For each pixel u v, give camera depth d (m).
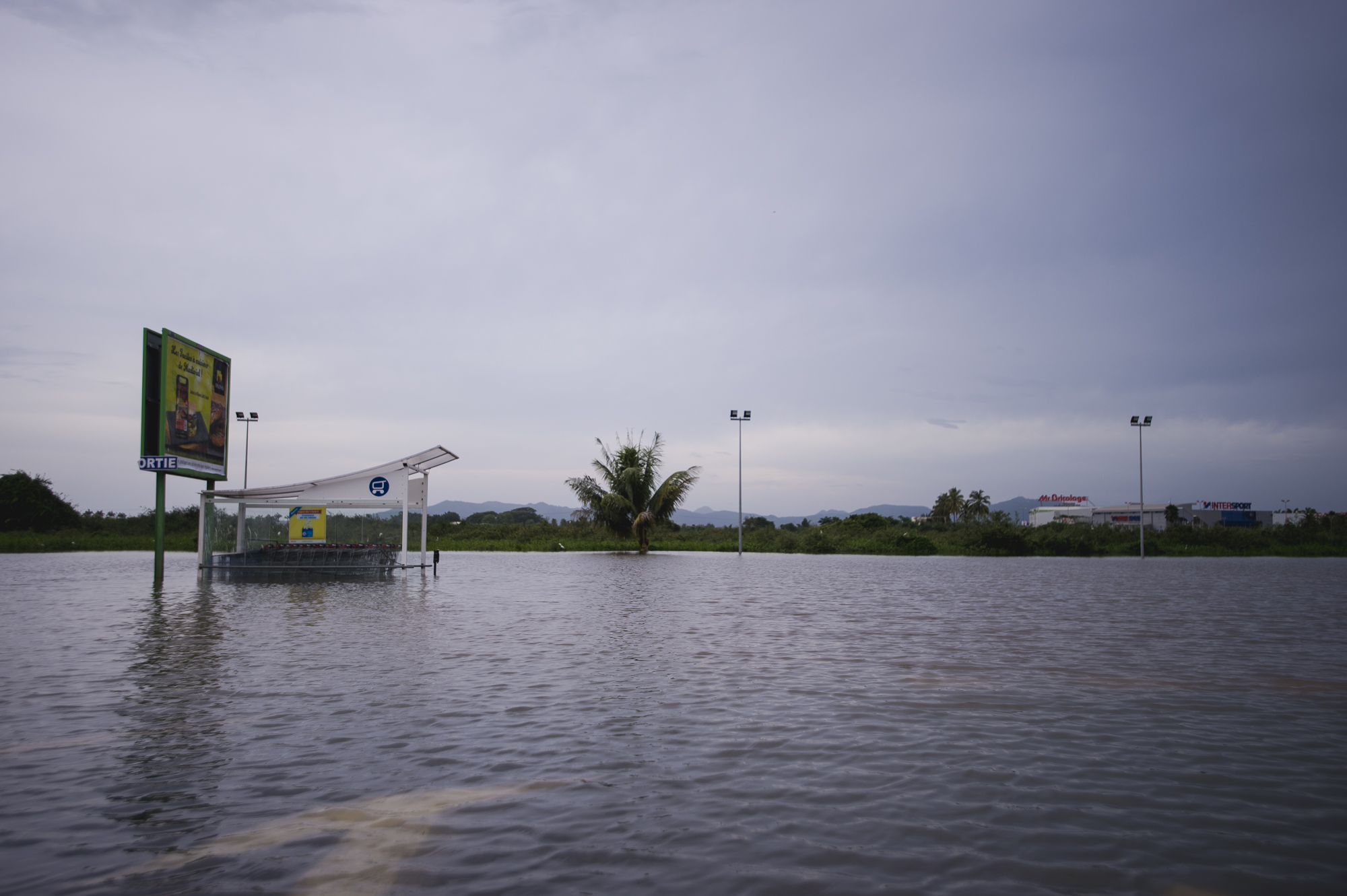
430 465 27.44
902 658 10.66
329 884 4.03
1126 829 4.77
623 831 4.73
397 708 7.66
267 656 10.62
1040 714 7.54
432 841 4.56
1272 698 8.25
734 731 6.90
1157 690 8.65
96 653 10.88
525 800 5.23
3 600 18.30
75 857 4.34
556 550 53.75
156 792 5.36
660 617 15.38
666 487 47.75
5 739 6.58
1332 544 58.97
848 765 5.98
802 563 38.41
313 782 5.56
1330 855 4.40
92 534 54.75
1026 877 4.12
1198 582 26.52
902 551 53.41
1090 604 18.56
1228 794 5.37
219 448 26.17
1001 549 53.31
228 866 4.23
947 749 6.39
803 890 3.97
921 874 4.16
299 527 27.41
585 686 8.74
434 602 18.28
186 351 23.95
